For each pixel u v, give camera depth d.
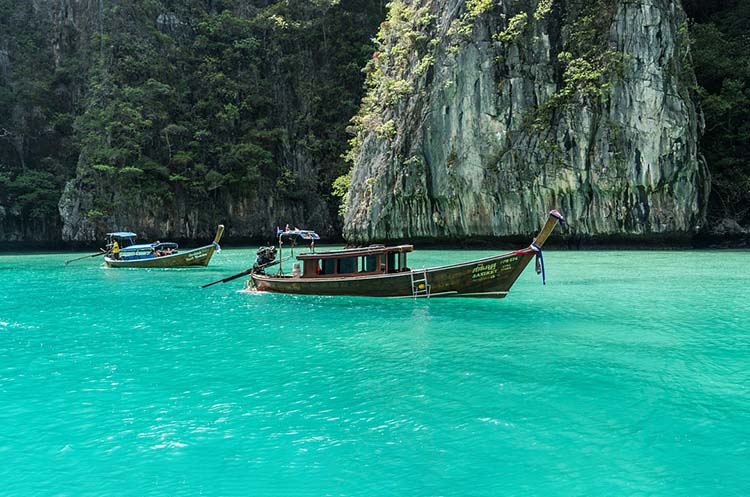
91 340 15.62
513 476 7.12
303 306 20.94
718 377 11.09
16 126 75.69
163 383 11.35
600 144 49.56
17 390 10.98
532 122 52.00
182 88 78.81
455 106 54.12
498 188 53.00
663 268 32.59
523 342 14.34
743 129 55.81
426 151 56.12
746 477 7.03
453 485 6.93
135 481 7.23
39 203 71.75
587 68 50.03
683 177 48.81
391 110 59.88
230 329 16.92
